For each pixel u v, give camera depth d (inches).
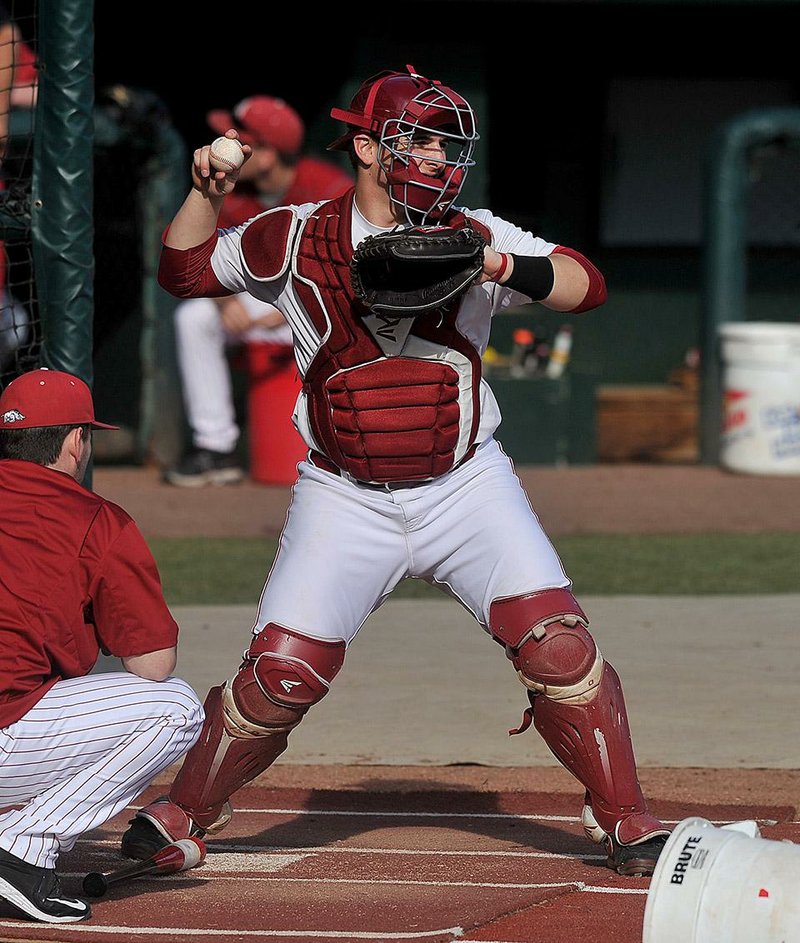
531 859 704.4
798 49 2477.9
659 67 2458.2
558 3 2208.4
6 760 581.9
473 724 969.5
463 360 634.8
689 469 2086.6
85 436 613.0
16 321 1130.7
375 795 846.5
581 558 1549.0
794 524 1739.7
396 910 603.8
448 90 615.2
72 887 647.1
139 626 589.0
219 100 2274.9
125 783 593.0
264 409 1908.2
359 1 2164.1
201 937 562.3
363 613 653.3
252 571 1476.4
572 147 2455.7
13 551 577.3
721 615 1283.2
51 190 901.8
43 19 897.5
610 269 2475.4
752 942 486.9
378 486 641.6
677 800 809.5
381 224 626.5
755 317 2495.1
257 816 807.7
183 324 1883.6
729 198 2033.7
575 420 2079.2
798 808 791.1
